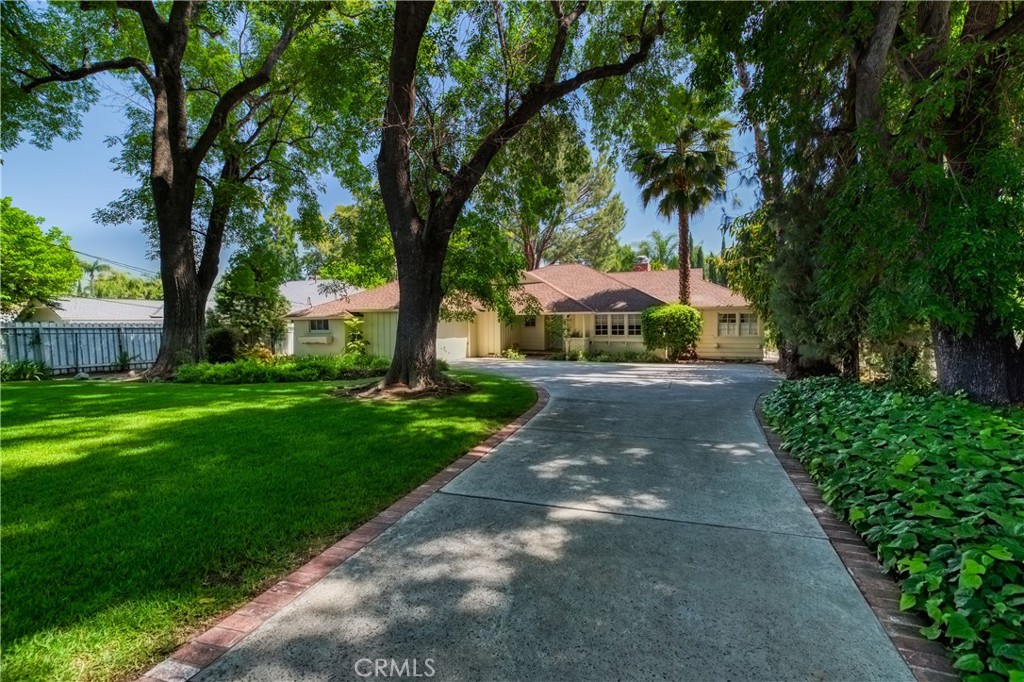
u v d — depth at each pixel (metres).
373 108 10.48
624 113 10.47
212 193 13.33
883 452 3.79
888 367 7.91
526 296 16.61
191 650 1.96
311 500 3.49
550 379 11.38
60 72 11.08
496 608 2.27
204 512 3.23
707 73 7.57
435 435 5.41
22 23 10.76
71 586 2.33
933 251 4.93
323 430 5.55
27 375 12.01
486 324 20.77
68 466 4.18
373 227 13.05
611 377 11.87
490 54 9.27
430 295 8.52
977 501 2.79
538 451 5.03
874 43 5.69
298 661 1.90
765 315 11.98
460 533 3.09
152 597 2.27
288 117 14.40
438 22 9.32
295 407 7.02
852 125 7.22
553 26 9.08
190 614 2.18
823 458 4.19
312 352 19.73
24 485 3.69
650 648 1.99
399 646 2.00
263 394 8.45
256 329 18.44
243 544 2.81
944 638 2.04
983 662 1.83
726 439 5.51
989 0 5.79
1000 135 5.41
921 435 4.02
